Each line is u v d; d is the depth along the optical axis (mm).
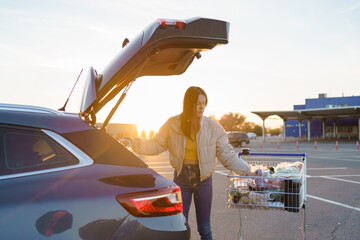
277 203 3391
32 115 2180
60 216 1904
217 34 2574
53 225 1880
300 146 35531
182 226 2197
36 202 1902
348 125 55531
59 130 2178
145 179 2209
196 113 3256
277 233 4988
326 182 9531
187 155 3367
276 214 6074
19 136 2092
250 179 3441
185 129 3270
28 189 1941
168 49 2697
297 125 62500
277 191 3391
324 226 5328
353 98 55094
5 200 1879
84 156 2150
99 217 1971
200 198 3387
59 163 2090
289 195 3359
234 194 3480
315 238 4770
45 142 2125
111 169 2164
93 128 2299
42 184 1978
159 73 3246
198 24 2510
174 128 3375
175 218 2188
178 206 2246
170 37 2455
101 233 1954
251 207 3449
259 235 4895
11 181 1957
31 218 1861
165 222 2133
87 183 2043
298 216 5922
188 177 3357
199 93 3238
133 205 2061
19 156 2045
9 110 2158
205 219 3438
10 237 1806
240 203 3479
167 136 3441
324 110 48656
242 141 34188
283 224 5449
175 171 3455
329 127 58000
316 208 6477
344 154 21047
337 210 6316
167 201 2182
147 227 2062
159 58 2893
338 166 13727
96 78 2709
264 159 14969
